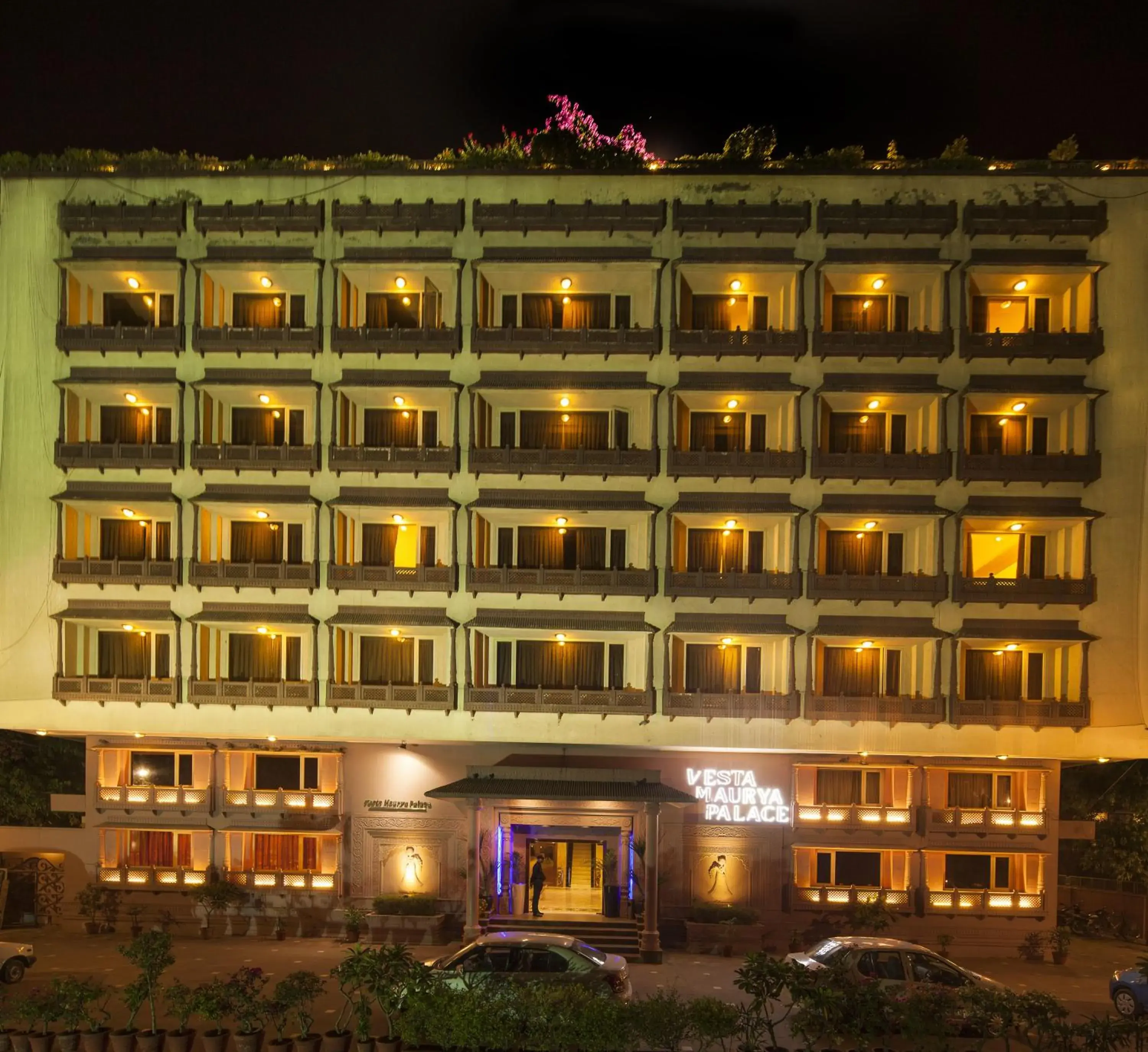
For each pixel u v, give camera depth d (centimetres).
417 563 3184
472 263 3097
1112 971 2992
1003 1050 1945
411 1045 1759
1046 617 3041
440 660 3120
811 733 3055
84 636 3200
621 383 3070
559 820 3164
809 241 3102
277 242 3178
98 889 3238
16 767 3562
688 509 3025
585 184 3131
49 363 3184
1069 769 3791
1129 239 3055
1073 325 3102
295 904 3228
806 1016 1717
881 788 3238
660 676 3058
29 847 3312
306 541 3175
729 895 3203
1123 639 3020
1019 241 3073
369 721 3108
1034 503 3034
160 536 3228
